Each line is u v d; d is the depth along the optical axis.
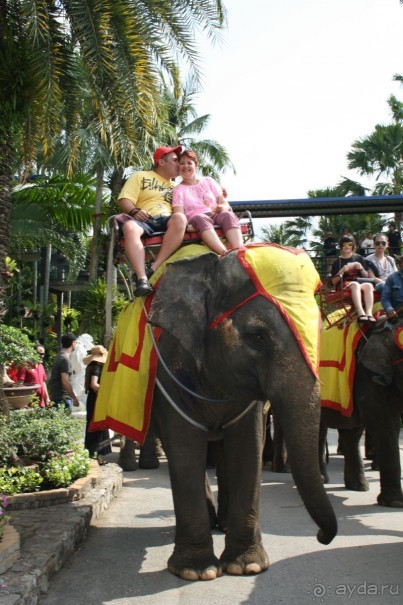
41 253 23.28
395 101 30.50
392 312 7.32
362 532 6.27
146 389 5.11
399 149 29.84
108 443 9.93
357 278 8.77
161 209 6.20
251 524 5.15
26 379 12.41
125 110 9.18
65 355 11.52
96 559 5.47
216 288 4.72
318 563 5.30
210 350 4.70
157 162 6.49
